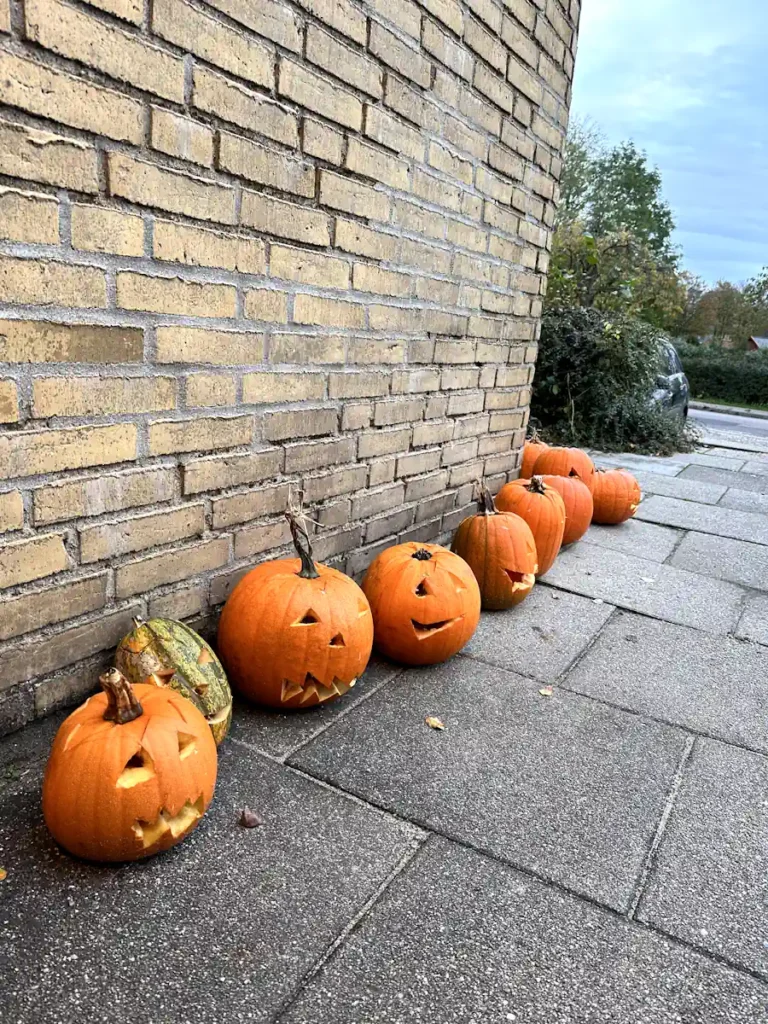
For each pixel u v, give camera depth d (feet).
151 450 7.50
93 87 6.14
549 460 17.63
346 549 10.95
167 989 4.84
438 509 13.26
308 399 9.45
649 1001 5.07
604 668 10.30
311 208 8.74
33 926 5.25
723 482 25.09
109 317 6.76
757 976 5.34
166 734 5.89
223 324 7.95
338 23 8.46
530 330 15.40
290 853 6.21
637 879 6.24
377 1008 4.84
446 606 9.50
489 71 11.78
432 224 11.18
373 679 9.48
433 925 5.57
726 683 10.09
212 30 7.02
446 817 6.84
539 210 14.60
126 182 6.59
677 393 38.34
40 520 6.62
